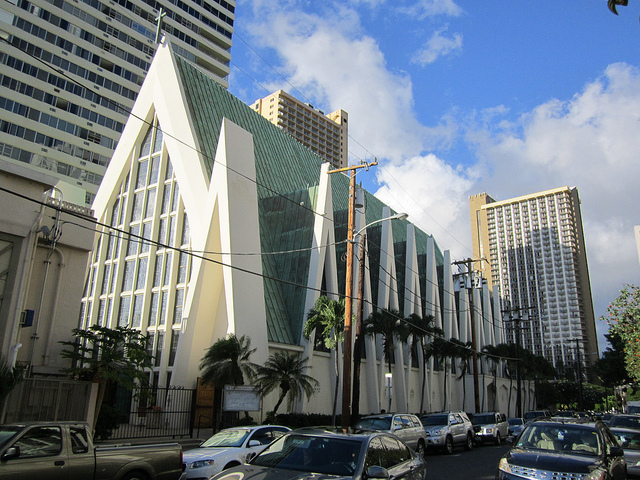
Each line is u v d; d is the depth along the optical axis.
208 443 12.98
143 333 33.88
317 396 33.97
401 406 45.34
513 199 179.62
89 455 9.36
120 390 28.89
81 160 58.81
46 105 56.78
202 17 81.25
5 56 54.34
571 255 164.50
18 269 18.38
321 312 28.38
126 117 64.25
